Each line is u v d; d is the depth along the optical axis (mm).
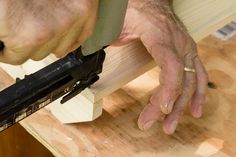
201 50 958
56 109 770
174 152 755
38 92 600
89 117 740
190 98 780
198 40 902
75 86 642
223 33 1003
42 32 451
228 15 923
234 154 766
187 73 773
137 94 843
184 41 792
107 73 742
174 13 847
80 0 469
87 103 724
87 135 766
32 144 1079
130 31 785
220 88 876
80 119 754
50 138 756
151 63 788
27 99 592
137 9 788
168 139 773
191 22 876
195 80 781
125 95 837
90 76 645
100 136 766
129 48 794
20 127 1012
